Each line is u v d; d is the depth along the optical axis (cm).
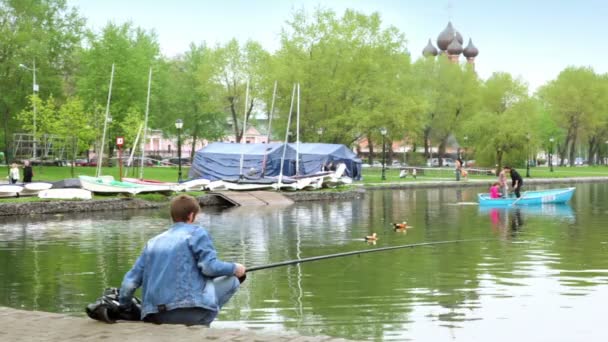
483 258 1648
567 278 1375
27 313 763
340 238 2125
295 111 6216
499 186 3909
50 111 5194
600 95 9369
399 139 6819
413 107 6231
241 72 6950
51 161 6075
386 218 2842
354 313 1080
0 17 5697
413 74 8138
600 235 2153
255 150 4894
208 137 7638
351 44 6253
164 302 666
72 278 1408
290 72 6106
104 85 5938
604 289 1259
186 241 673
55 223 2622
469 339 930
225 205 3644
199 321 674
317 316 1063
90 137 5244
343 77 6253
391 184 5169
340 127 6181
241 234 2247
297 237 2156
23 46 5597
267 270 1483
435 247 1862
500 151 6975
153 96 6275
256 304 1148
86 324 703
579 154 14125
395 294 1223
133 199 3347
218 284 701
